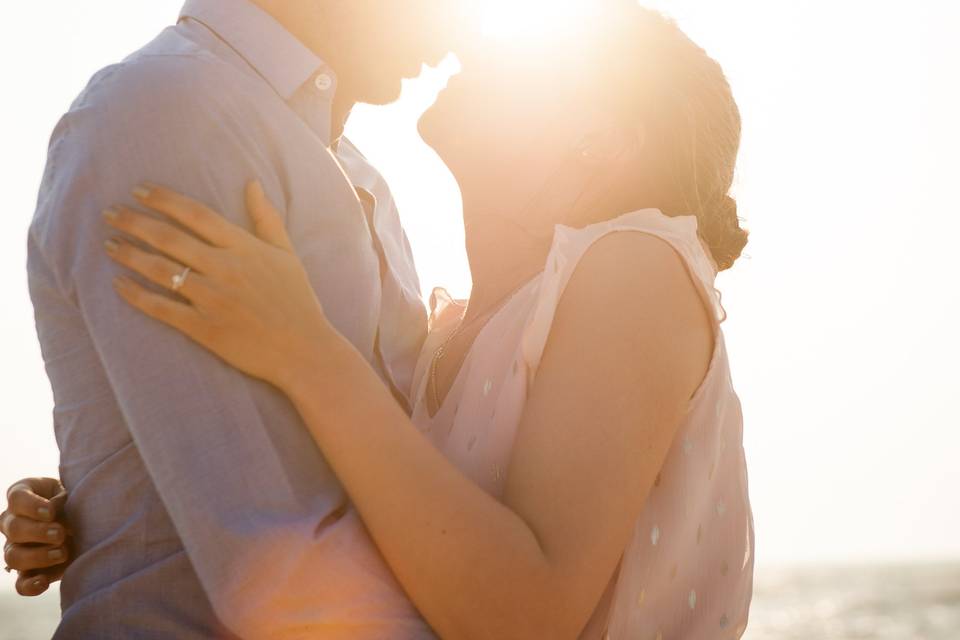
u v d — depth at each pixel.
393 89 2.18
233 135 1.76
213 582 1.61
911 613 53.19
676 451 1.84
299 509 1.66
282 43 1.96
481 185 2.16
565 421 1.71
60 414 1.84
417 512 1.63
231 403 1.65
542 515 1.68
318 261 1.86
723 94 2.10
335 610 1.62
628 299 1.77
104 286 1.67
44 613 66.62
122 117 1.70
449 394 2.03
